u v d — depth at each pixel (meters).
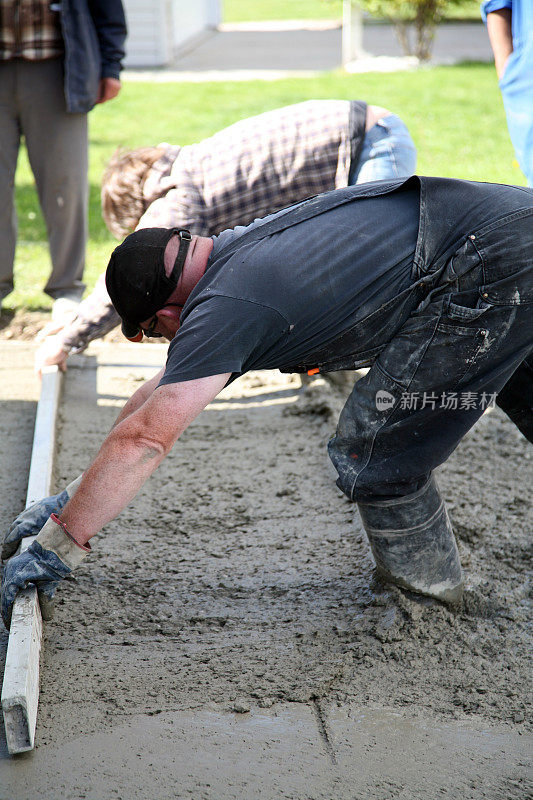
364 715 8.77
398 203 8.54
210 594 10.73
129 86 51.41
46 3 17.06
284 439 14.65
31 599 9.05
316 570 11.18
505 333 8.49
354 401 9.23
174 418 7.68
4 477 13.27
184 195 12.51
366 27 81.00
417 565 9.93
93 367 17.41
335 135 12.82
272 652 9.66
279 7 118.12
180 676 9.26
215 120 40.69
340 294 8.12
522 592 10.72
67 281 19.03
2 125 17.89
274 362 8.42
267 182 12.77
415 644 9.79
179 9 70.06
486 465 13.73
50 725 8.50
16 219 18.89
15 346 18.09
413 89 48.19
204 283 8.12
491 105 43.31
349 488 9.41
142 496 13.02
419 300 8.47
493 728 8.63
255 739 8.39
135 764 8.02
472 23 84.94
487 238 8.24
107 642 9.81
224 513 12.57
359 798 7.72
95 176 30.41
